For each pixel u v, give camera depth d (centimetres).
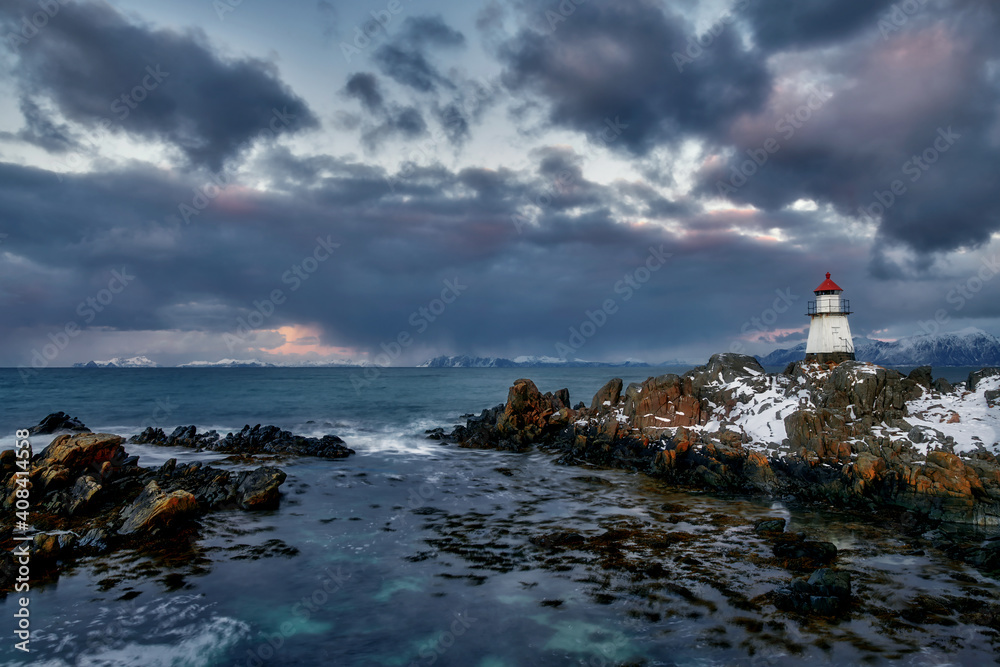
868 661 1061
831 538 1828
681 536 1847
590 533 1884
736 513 2153
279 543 1769
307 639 1173
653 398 3394
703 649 1116
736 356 3731
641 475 2877
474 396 8119
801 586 1332
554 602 1339
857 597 1345
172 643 1150
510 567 1568
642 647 1129
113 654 1103
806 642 1134
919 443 2400
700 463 2728
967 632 1170
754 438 2838
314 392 8675
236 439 3584
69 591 1389
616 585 1434
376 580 1478
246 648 1136
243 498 2194
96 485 2125
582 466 3116
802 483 2448
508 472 2964
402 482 2697
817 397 2905
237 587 1430
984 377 2928
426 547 1742
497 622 1245
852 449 2472
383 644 1155
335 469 2978
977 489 2031
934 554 1667
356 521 2027
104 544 1694
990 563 1554
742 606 1305
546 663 1078
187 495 1973
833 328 3600
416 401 7219
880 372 2858
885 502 2206
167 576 1492
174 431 3828
